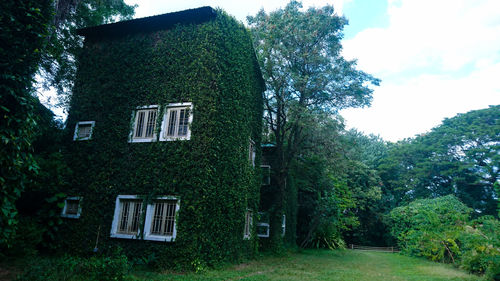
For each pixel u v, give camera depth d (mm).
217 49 11086
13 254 8266
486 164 30594
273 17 17375
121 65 12188
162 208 10078
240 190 12562
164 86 11203
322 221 23297
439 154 33031
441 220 17594
